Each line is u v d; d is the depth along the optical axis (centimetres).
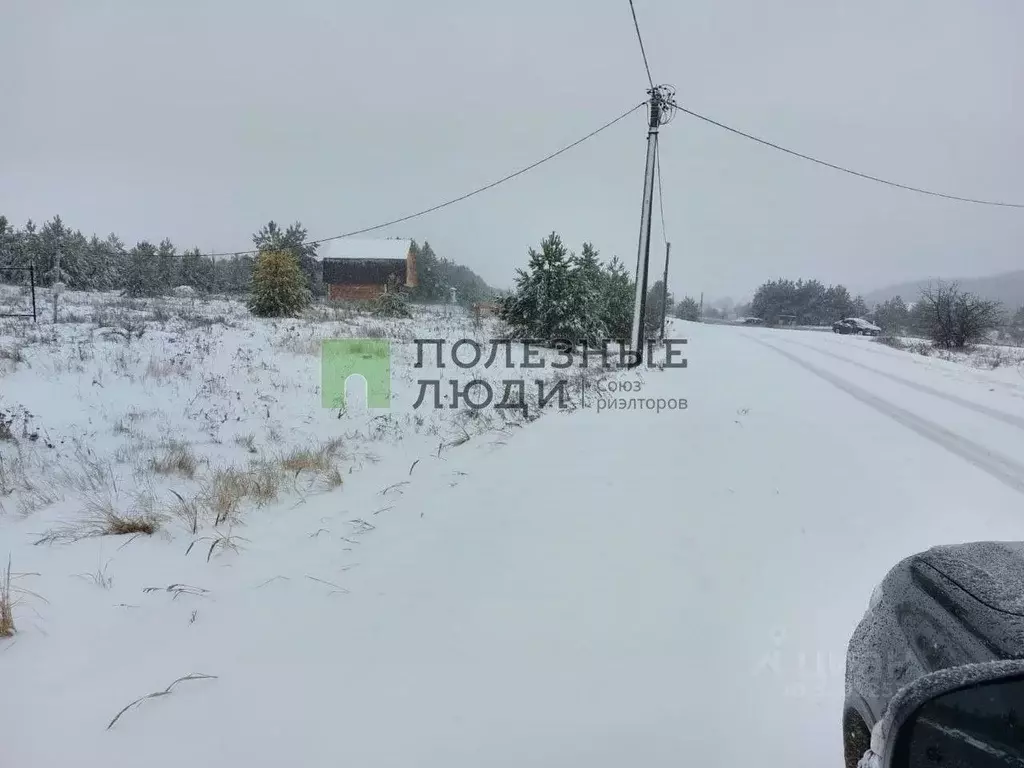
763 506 532
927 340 2820
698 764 238
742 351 2059
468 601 377
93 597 400
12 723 269
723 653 313
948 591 200
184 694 290
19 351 1162
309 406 1138
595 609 361
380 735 257
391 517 550
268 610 378
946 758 144
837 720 262
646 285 1653
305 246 4497
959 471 647
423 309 3650
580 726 261
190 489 676
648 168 1659
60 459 748
